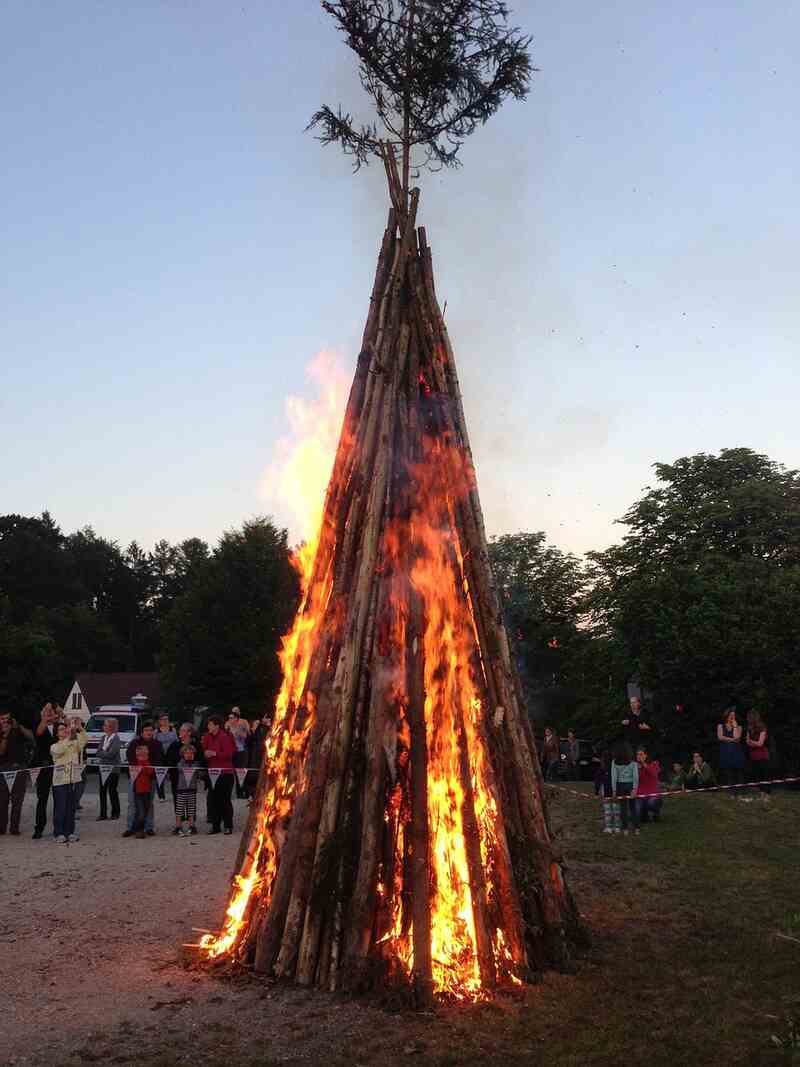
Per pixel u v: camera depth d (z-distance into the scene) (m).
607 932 8.20
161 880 10.45
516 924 6.88
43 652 53.91
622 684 32.62
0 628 54.28
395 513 7.66
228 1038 5.77
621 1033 5.86
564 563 41.03
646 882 10.22
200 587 42.28
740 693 26.84
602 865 11.21
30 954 7.55
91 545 105.62
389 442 7.77
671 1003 6.39
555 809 16.16
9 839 13.84
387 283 8.51
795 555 31.86
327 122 8.84
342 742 6.92
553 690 39.50
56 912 8.94
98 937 8.03
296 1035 5.80
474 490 8.07
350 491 7.91
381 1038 5.77
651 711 28.12
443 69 8.70
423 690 7.14
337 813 6.81
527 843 7.28
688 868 10.92
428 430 8.12
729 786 16.75
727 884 10.06
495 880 6.96
